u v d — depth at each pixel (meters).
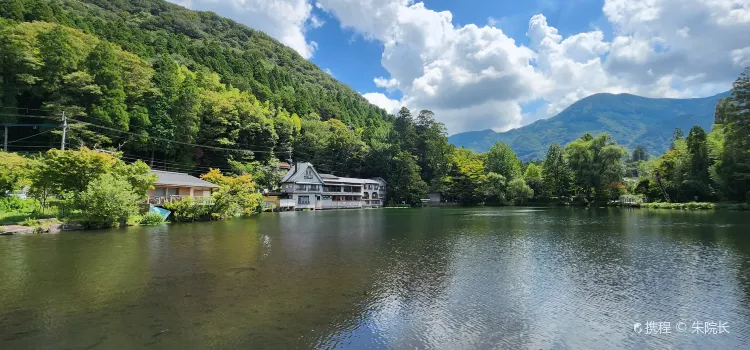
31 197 30.78
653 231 28.00
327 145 86.31
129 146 50.44
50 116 43.38
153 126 52.50
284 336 8.66
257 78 104.38
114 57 49.09
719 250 19.73
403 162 84.94
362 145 93.06
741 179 50.16
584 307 10.96
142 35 86.38
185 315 9.93
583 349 8.24
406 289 12.66
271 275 14.42
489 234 27.45
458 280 13.92
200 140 61.88
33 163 28.88
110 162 30.05
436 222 38.22
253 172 64.81
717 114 67.69
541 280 13.96
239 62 102.69
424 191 84.38
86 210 26.98
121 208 28.23
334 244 22.34
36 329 8.89
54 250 18.92
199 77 73.38
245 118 70.19
